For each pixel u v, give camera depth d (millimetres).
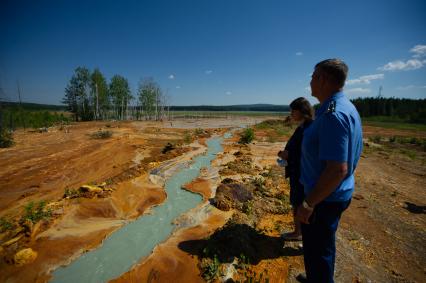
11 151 12383
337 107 1690
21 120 27328
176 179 7621
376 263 3213
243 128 30281
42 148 13156
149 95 51469
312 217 1951
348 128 1623
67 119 34875
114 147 13445
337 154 1600
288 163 3459
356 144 1726
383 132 28438
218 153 12148
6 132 14711
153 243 4020
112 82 48000
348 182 1878
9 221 4832
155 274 3162
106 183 6980
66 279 3193
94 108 46031
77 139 16547
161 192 6410
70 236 4184
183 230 4312
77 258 3613
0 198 6277
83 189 6211
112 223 4699
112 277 3213
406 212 4879
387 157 11328
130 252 3773
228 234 3734
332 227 1943
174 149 12312
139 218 4949
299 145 3230
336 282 2842
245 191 5719
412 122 45406
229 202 5336
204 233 4160
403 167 9273
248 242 3619
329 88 1824
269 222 4379
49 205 5367
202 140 17516
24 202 5965
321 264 2000
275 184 6680
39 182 7551
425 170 8812
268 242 3664
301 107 3203
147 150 12766
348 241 3721
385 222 4391
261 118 63250
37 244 3930
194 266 3270
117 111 50656
